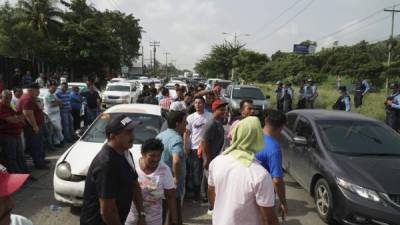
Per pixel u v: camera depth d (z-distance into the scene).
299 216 6.54
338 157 6.42
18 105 8.59
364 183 5.66
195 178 6.81
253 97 19.02
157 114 7.98
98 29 45.72
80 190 6.09
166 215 4.42
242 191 2.79
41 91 12.40
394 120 13.80
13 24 41.06
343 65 63.06
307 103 19.31
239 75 61.28
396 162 6.27
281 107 20.33
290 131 8.30
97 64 46.06
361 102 19.52
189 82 39.81
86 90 14.15
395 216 5.34
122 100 22.81
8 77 28.86
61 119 11.70
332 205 6.04
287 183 8.46
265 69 64.19
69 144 11.66
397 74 47.31
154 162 3.91
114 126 3.08
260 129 2.93
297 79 56.16
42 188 7.52
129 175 3.15
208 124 6.09
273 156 3.95
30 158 9.74
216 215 2.92
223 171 2.89
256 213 2.80
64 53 43.88
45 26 43.69
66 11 48.62
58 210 6.39
